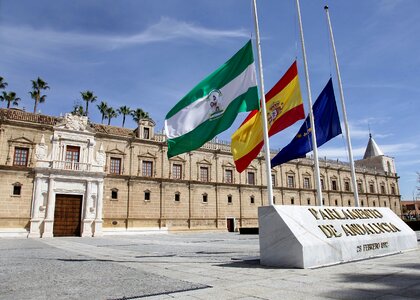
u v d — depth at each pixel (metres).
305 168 64.81
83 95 64.31
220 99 12.85
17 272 8.97
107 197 41.56
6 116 37.69
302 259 8.55
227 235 38.03
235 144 14.31
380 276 7.10
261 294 5.73
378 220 12.62
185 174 49.16
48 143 39.06
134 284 6.95
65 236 37.00
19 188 36.09
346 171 71.88
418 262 9.12
